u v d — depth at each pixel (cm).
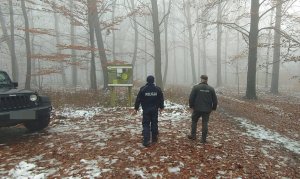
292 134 1077
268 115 1393
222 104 1694
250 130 1084
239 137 955
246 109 1525
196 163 684
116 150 757
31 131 973
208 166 672
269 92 2650
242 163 715
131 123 1054
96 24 2106
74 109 1328
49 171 638
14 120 831
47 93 1745
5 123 820
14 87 1001
